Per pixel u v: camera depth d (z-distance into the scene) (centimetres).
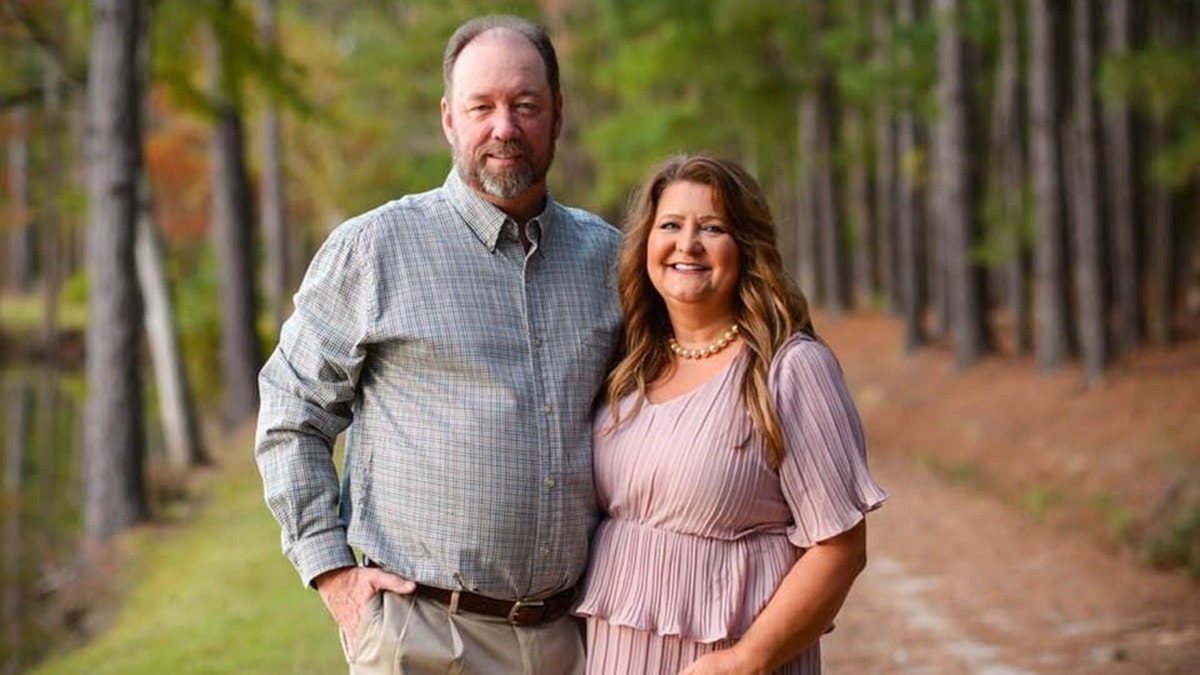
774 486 299
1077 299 1731
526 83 311
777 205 2803
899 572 862
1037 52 1456
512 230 317
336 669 614
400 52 2462
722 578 299
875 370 1897
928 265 2277
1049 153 1466
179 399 1572
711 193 306
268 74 1366
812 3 2041
